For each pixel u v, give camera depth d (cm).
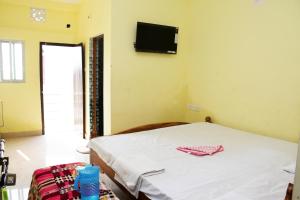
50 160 357
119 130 341
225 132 293
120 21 325
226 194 148
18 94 463
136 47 334
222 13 330
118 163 196
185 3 379
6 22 440
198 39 369
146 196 162
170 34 361
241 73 311
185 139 263
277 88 273
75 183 162
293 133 260
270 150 229
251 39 296
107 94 342
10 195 257
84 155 379
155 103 369
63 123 571
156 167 181
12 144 428
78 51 467
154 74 363
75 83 495
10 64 453
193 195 146
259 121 294
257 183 163
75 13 496
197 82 377
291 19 256
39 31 466
